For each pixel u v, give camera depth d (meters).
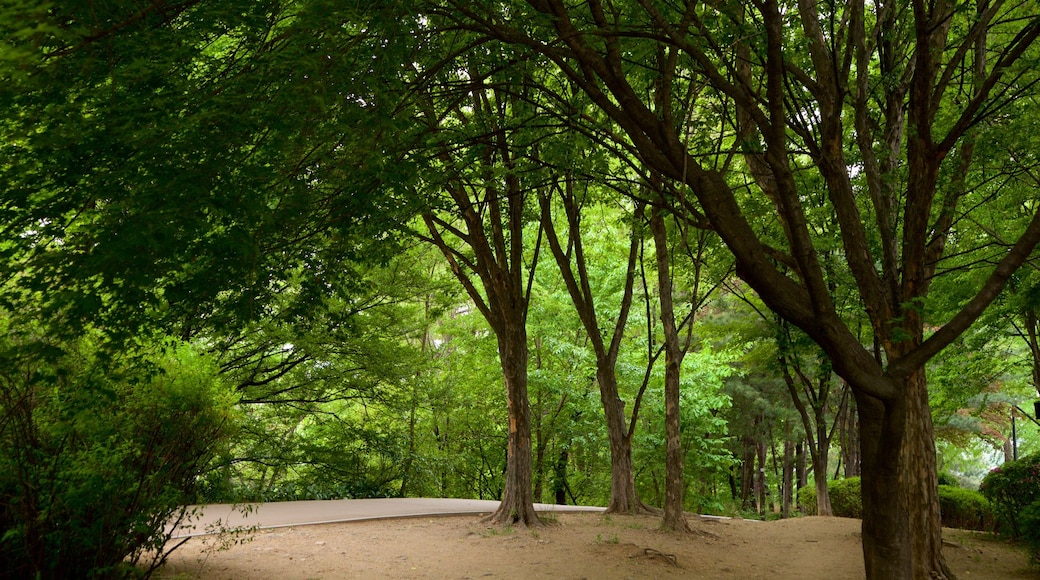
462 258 13.16
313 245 6.67
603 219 19.56
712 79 5.66
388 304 17.73
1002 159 10.08
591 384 21.58
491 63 7.29
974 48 9.62
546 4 6.04
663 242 13.22
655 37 5.62
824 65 8.32
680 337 25.66
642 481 25.03
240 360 17.23
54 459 6.19
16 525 6.03
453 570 9.09
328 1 4.41
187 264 5.68
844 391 16.80
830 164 7.58
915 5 8.22
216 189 4.64
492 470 23.94
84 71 4.35
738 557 11.02
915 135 8.74
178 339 7.21
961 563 10.61
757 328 17.97
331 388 18.38
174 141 4.52
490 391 22.23
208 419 7.62
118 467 6.42
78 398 5.70
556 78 9.91
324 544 10.42
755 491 33.81
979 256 12.23
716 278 14.84
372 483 19.03
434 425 22.73
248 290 5.75
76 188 4.54
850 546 12.17
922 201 8.88
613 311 20.73
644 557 10.12
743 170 13.90
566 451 22.50
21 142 4.74
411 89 6.42
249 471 19.62
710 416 22.73
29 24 3.47
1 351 4.19
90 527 6.27
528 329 20.98
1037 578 9.74
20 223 4.43
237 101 4.47
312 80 4.62
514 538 11.32
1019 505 12.48
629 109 5.66
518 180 11.93
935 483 9.41
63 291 4.12
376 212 6.58
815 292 5.27
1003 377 22.95
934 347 5.46
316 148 5.63
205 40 5.24
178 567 8.03
